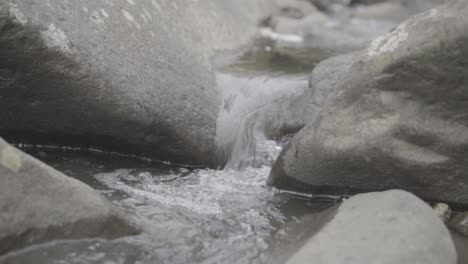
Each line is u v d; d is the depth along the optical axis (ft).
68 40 22.88
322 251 18.13
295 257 18.07
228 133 27.30
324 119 23.00
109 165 24.95
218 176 25.48
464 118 21.65
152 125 24.95
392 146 22.08
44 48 22.22
